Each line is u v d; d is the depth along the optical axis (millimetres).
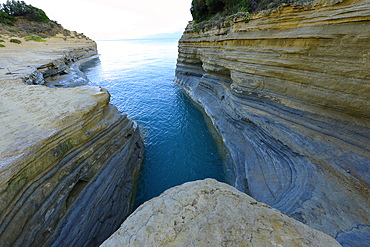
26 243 4660
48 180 5656
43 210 5242
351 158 7633
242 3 19391
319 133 9297
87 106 8273
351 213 5852
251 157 10992
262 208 3512
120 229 3373
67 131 6734
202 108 20203
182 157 12836
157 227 3240
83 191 6910
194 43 24578
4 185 4492
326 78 9188
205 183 4559
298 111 10570
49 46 43938
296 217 6109
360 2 7512
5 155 5137
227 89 17531
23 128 6488
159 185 10750
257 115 12336
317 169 7785
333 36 8516
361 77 8000
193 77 27031
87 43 61062
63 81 23609
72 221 6113
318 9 8984
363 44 7688
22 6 52125
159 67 44281
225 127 14734
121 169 9164
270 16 11312
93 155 7594
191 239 2902
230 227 3021
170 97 24031
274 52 11430
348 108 8695
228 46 15805
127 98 23969
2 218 4273
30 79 16641
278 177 8828
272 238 2805
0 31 42062
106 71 39625
